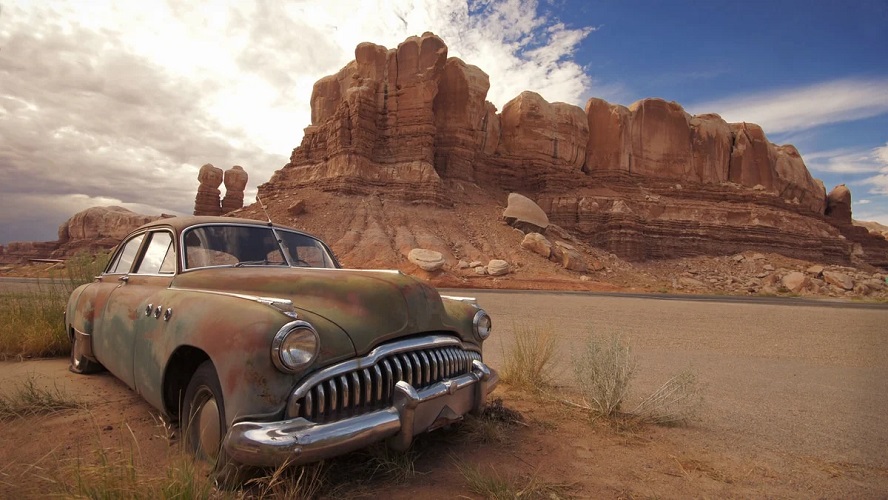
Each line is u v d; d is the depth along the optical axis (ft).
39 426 11.51
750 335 32.91
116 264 15.93
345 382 8.11
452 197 163.63
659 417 13.58
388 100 168.55
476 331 11.51
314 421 7.73
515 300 62.90
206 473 8.41
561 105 210.79
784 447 11.64
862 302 86.74
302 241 14.43
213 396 8.66
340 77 217.97
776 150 270.46
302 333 7.79
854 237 263.70
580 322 38.29
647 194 210.79
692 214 205.57
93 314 15.08
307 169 166.71
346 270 11.70
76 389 14.87
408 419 8.53
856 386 18.42
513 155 201.57
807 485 9.45
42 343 20.54
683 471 9.98
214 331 8.45
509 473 9.51
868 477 9.89
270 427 7.23
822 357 24.95
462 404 10.39
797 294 131.64
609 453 10.93
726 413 14.58
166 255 12.73
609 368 14.21
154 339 10.48
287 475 8.25
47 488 8.10
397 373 8.93
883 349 27.53
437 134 181.27
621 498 8.63
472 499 8.30
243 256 12.78
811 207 269.44
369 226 129.80
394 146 163.94
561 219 185.98
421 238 125.80
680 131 230.07
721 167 238.27
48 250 292.20
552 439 11.72
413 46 171.01
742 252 197.57
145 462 9.25
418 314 9.67
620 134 215.72
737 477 9.77
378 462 9.37
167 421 11.62
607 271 137.69
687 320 42.14
